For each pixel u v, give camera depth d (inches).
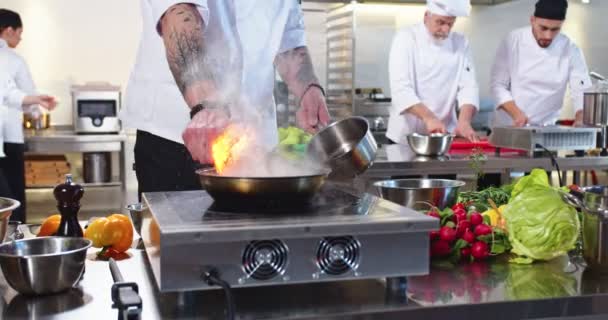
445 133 167.3
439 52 181.5
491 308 54.8
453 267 65.9
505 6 262.4
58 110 236.4
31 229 78.6
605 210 62.3
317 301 54.4
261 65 108.1
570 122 242.8
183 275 50.3
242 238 50.3
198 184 102.7
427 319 53.3
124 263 65.4
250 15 106.7
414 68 181.9
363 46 249.0
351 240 53.3
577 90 197.0
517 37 196.2
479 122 262.4
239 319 50.3
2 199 66.6
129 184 216.2
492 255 69.8
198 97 83.3
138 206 76.5
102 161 214.4
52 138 206.4
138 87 102.0
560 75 195.5
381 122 241.1
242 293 56.2
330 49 240.5
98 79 238.7
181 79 84.0
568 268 65.9
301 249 52.3
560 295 56.5
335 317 51.4
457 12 170.9
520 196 69.5
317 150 79.1
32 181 207.3
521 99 197.8
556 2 186.2
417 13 251.3
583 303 56.8
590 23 275.3
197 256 50.4
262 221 52.4
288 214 55.2
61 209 67.6
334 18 239.3
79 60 236.5
